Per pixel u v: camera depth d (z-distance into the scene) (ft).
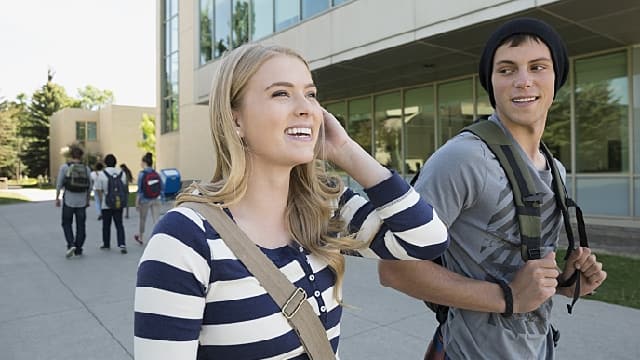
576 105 30.04
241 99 3.66
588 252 5.01
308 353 3.46
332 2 32.60
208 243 3.27
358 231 4.27
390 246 4.12
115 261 23.82
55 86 179.93
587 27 24.22
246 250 3.39
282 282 3.43
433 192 4.63
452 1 24.76
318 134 4.02
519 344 4.68
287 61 3.69
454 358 4.89
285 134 3.64
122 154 145.28
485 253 4.73
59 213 53.06
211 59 50.75
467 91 36.19
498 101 5.05
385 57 30.66
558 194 5.01
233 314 3.24
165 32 80.18
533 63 4.89
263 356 3.31
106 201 26.20
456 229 4.88
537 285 4.39
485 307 4.50
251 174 3.76
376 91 42.68
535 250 4.62
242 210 3.76
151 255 3.19
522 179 4.69
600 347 11.35
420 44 27.71
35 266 22.63
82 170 25.44
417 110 39.91
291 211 4.05
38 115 174.81
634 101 27.53
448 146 4.81
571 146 30.27
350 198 4.54
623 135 28.04
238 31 44.91
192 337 3.10
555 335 5.23
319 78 36.88
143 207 29.53
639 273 17.97
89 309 15.43
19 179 171.94
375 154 43.60
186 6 69.72
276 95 3.61
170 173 42.47
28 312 15.14
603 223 28.71
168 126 80.38
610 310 14.05
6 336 12.95
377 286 17.66
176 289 3.09
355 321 13.75
